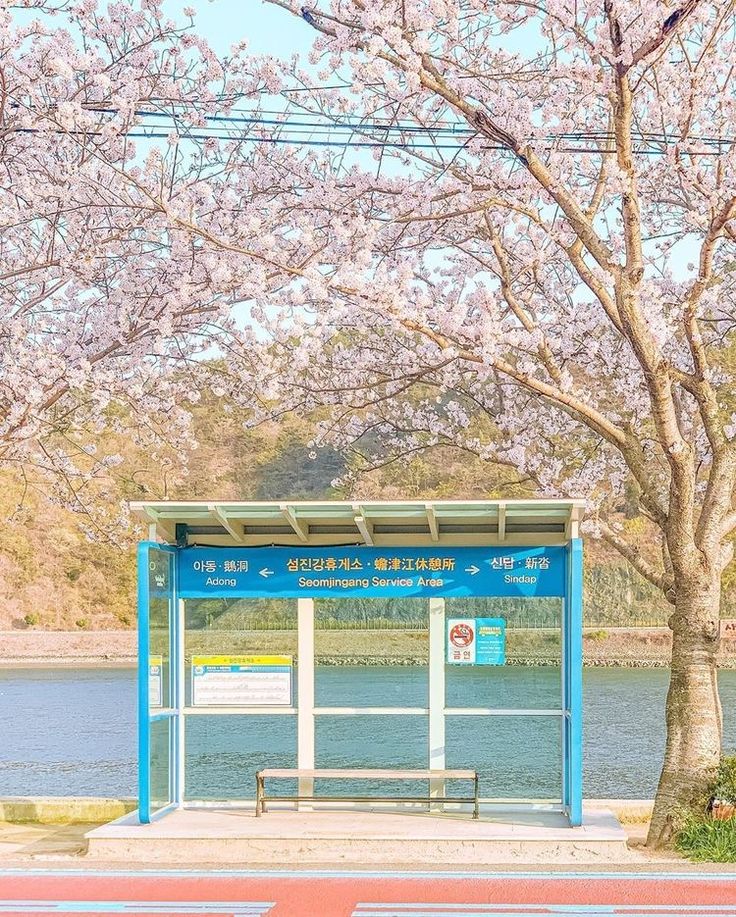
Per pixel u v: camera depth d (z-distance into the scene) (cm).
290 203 1533
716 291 1764
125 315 1645
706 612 1250
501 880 1016
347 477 2166
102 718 3681
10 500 8188
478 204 1434
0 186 1507
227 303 1658
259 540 1295
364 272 1276
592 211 1520
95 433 2067
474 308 1599
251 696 1293
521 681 1270
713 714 1239
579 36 1266
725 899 933
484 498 1173
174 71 1490
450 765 1269
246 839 1128
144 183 1498
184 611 1304
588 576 5309
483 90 1335
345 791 1280
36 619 7856
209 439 8638
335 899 934
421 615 1289
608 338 1822
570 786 1188
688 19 1284
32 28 1401
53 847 1217
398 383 1992
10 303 1681
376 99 1434
